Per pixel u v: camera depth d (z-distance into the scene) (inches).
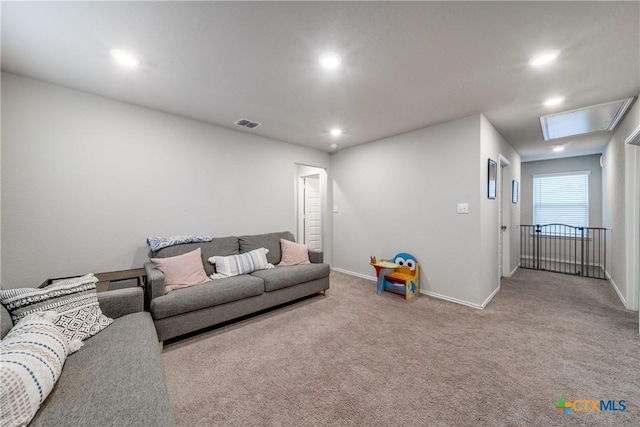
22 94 82.3
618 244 132.8
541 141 163.0
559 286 146.8
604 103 103.0
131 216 103.3
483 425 52.0
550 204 224.8
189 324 84.9
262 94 95.9
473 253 116.3
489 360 74.2
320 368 71.0
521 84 88.3
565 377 66.4
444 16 57.2
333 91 93.7
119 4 53.3
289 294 113.9
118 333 58.7
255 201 144.6
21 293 56.7
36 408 35.6
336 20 58.6
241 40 65.8
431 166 131.0
